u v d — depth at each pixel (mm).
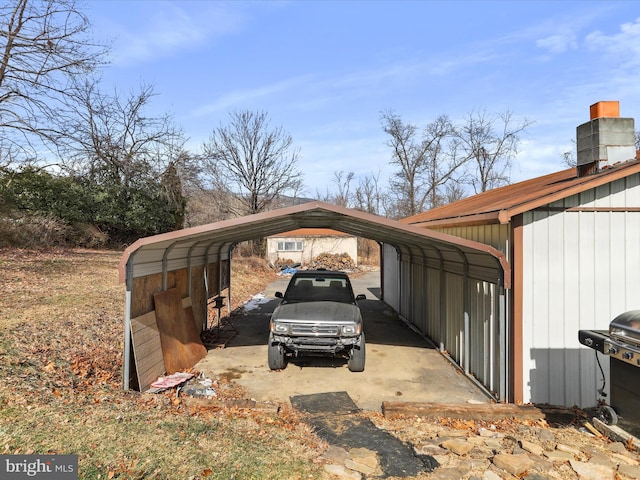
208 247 9930
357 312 7508
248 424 4648
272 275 25750
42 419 3896
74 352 6348
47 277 11195
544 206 5684
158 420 4359
